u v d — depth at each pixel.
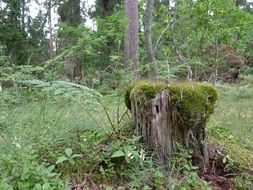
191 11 7.70
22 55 17.69
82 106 3.55
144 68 4.05
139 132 2.93
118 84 3.73
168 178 2.64
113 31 8.71
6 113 3.79
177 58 6.50
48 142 2.98
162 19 8.84
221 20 7.82
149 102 2.85
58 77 4.66
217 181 2.85
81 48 5.12
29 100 4.08
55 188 2.33
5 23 18.22
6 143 2.90
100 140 3.02
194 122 2.85
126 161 2.73
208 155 3.01
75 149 2.93
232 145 3.36
